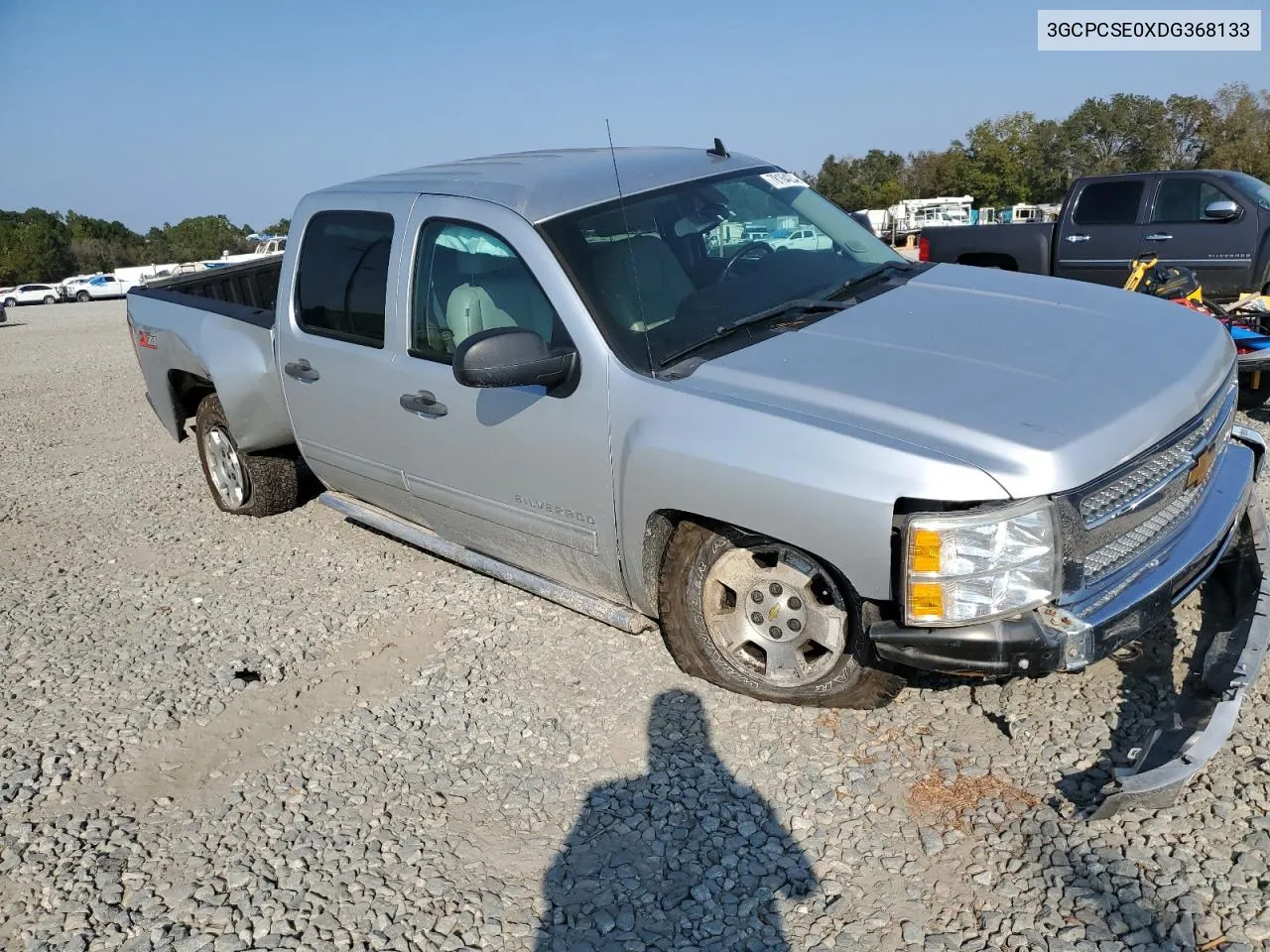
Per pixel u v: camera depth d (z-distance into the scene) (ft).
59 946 9.23
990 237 38.06
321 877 9.86
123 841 10.66
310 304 16.01
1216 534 10.77
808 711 11.75
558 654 13.80
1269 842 9.02
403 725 12.44
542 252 12.29
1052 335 11.31
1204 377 10.83
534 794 10.89
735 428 10.43
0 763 12.35
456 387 13.30
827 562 10.18
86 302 151.74
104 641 15.65
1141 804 9.03
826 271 13.83
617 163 14.21
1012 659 9.29
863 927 8.63
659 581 12.20
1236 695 9.59
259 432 18.35
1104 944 8.16
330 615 15.80
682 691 12.49
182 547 19.56
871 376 10.54
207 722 12.96
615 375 11.50
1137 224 34.91
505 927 9.04
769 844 9.75
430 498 14.67
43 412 36.58
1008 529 9.05
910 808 10.03
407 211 14.21
